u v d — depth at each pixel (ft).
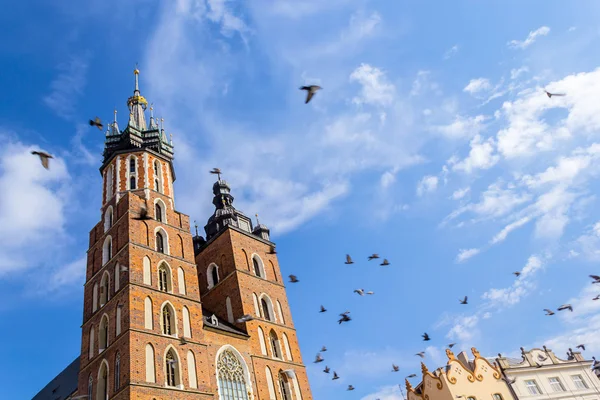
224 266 215.10
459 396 193.77
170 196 203.31
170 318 163.12
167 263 176.76
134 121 225.76
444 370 201.87
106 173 208.33
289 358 197.06
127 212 178.81
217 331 175.94
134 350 144.05
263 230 246.47
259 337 191.21
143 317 154.61
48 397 241.35
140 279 163.53
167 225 189.88
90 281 182.60
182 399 144.97
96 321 166.09
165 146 221.66
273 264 230.89
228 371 169.48
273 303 211.82
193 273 184.03
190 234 197.36
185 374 151.74
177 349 155.33
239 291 201.05
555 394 200.95
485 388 197.88
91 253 191.01
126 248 169.58
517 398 196.95
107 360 150.92
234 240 219.41
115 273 170.09
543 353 216.33
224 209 243.40
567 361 213.66
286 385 186.39
